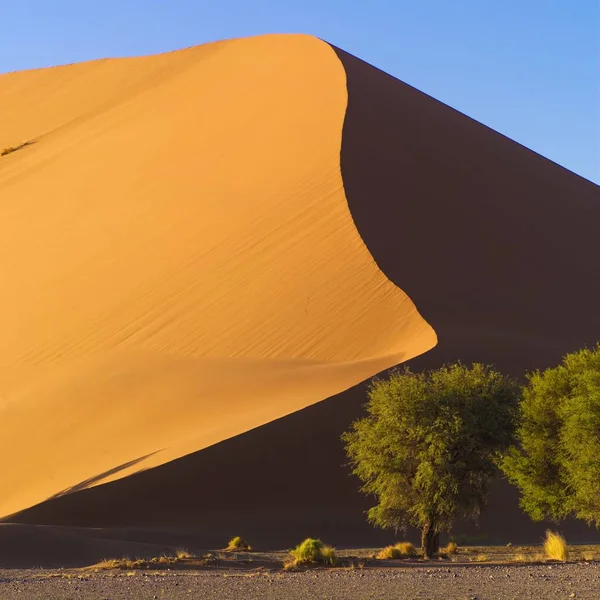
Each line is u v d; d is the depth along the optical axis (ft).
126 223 228.63
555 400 113.39
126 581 66.08
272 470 128.26
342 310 167.32
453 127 253.65
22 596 56.95
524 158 264.72
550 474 113.50
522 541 124.16
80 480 133.28
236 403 145.18
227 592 57.11
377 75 273.33
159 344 176.65
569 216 235.81
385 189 199.41
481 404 104.17
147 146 270.67
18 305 214.90
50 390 169.37
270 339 167.12
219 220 206.69
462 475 103.35
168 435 140.97
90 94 382.63
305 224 190.39
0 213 274.16
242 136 241.96
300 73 265.75
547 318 182.09
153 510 124.47
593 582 58.39
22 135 370.94
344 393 136.36
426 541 101.45
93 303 200.23
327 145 213.25
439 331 156.15
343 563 85.92
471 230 199.11
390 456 104.94
